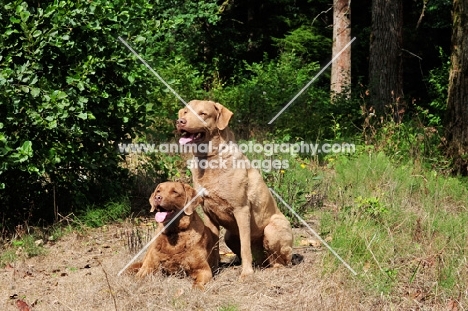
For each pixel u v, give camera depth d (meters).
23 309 3.82
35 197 5.44
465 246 4.53
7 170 5.11
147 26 5.68
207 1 11.56
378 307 3.86
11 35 5.03
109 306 3.86
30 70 4.99
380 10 9.48
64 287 4.16
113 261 4.51
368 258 4.33
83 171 5.52
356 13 14.65
